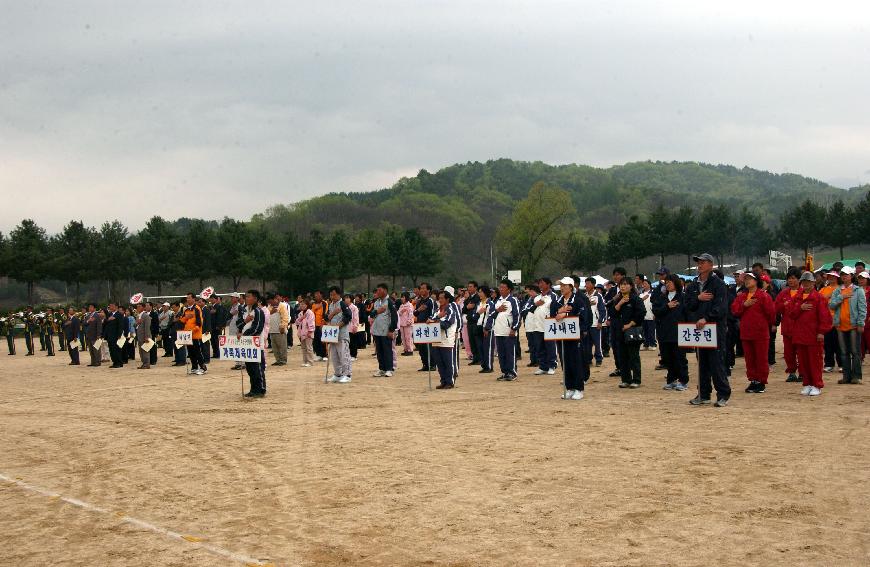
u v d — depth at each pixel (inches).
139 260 3029.0
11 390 844.6
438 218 5605.3
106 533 290.2
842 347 622.2
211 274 3036.4
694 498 304.7
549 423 485.1
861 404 513.7
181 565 251.1
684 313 552.1
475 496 320.2
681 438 419.5
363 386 741.9
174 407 634.8
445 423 502.6
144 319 1086.4
